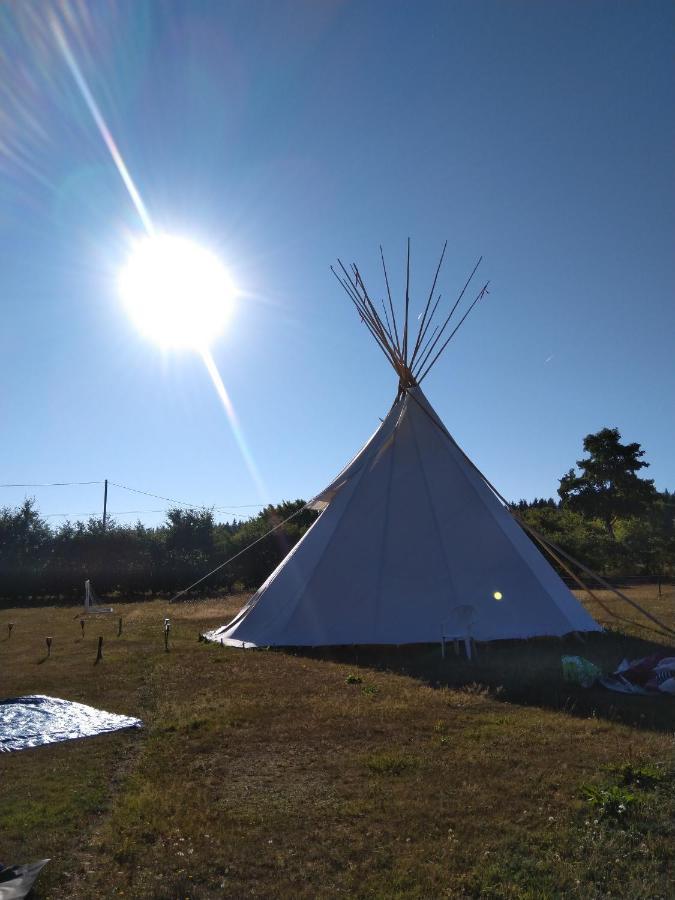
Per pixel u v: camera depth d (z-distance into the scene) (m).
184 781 4.90
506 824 4.04
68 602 28.23
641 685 7.66
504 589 11.23
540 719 6.39
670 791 4.43
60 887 3.46
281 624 11.27
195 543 32.12
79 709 7.13
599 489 41.75
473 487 12.37
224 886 3.43
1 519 31.12
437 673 8.77
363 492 12.49
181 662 9.98
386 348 13.88
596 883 3.38
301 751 5.53
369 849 3.79
